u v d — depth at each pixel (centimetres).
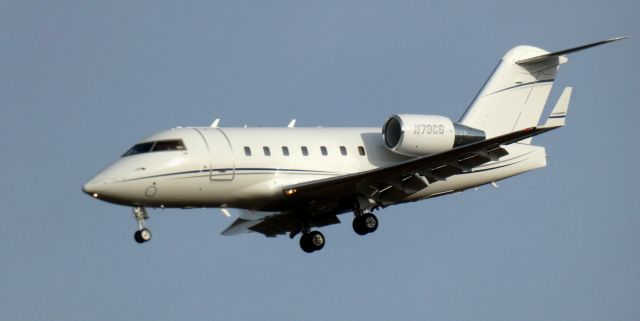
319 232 11362
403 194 10869
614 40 10681
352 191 10775
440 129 11062
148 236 10206
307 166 10694
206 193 10225
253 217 11481
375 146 11194
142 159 10019
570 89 10375
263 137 10594
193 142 10194
